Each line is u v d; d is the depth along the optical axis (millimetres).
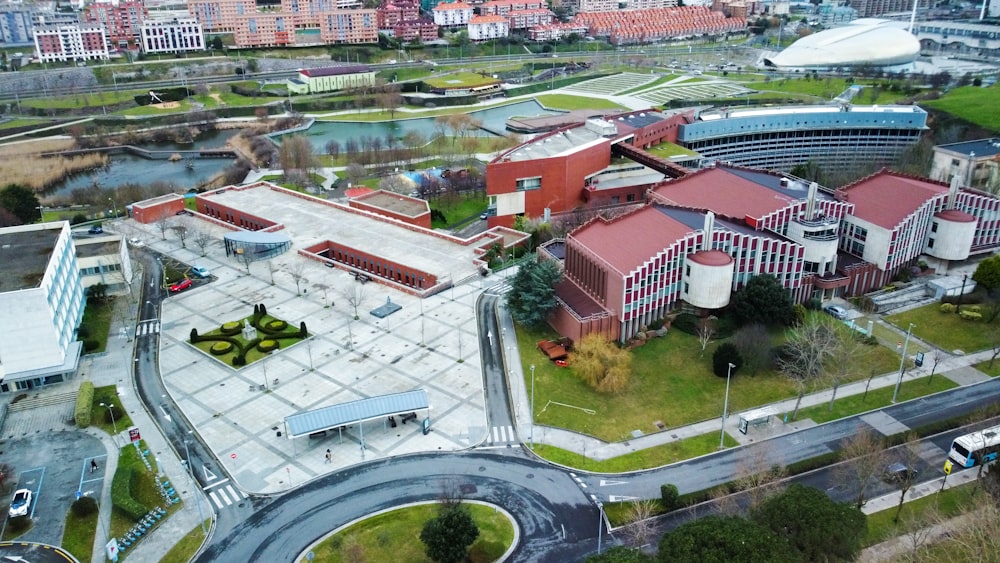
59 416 138000
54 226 173875
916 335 158125
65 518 111688
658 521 109438
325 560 103125
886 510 110312
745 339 147375
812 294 173250
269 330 165125
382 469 122000
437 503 113750
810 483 116688
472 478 119438
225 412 137625
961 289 170000
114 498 113125
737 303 158500
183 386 146500
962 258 182875
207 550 105562
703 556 83688
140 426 134250
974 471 117938
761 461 112938
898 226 171125
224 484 118875
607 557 85875
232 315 175625
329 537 107125
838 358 136875
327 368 151625
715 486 116062
